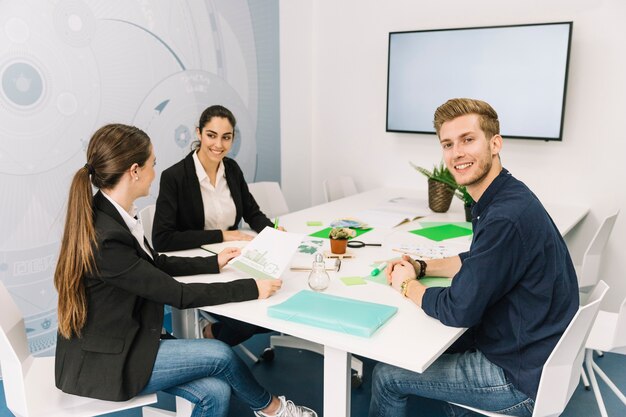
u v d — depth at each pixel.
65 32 2.64
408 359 1.30
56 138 2.68
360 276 1.91
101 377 1.49
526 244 1.44
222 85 3.59
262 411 1.82
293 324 1.51
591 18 3.11
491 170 1.60
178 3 3.21
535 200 1.53
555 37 3.15
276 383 2.52
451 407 1.81
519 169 3.47
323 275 1.77
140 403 1.57
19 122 2.52
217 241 2.32
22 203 2.59
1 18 2.39
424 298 1.57
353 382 2.46
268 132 4.02
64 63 2.66
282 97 4.07
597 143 3.21
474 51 3.43
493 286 1.44
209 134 2.39
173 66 3.23
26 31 2.48
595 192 3.26
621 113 3.11
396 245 2.31
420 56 3.62
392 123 3.84
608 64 3.11
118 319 1.54
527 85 3.29
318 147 4.36
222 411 1.67
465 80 3.50
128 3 2.92
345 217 2.84
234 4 3.58
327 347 1.50
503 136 3.43
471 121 1.56
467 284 1.45
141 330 1.59
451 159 1.62
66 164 2.74
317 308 1.56
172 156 3.32
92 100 2.81
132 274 1.52
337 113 4.20
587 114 3.21
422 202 3.30
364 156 4.13
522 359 1.51
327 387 1.53
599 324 2.17
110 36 2.85
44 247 2.71
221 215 2.57
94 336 1.51
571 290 1.58
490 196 1.59
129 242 1.56
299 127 4.26
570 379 1.45
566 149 3.31
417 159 3.88
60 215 2.75
